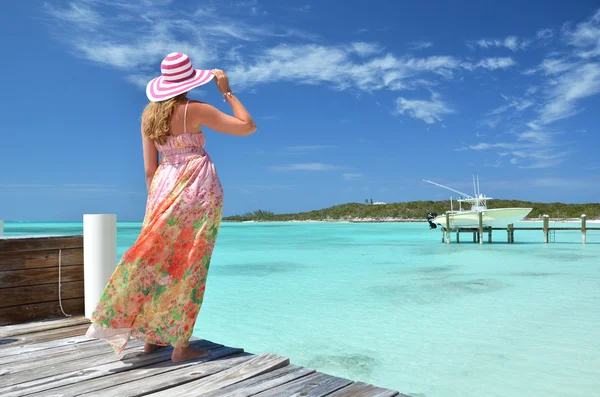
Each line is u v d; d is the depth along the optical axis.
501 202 71.88
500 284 10.49
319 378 2.74
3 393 2.47
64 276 4.53
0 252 4.15
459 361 4.98
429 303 8.27
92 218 4.36
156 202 2.91
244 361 3.04
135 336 2.85
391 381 4.42
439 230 46.81
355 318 7.13
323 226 68.94
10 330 3.91
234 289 10.16
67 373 2.81
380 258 17.39
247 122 2.97
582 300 8.38
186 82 2.94
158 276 2.83
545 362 4.90
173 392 2.51
